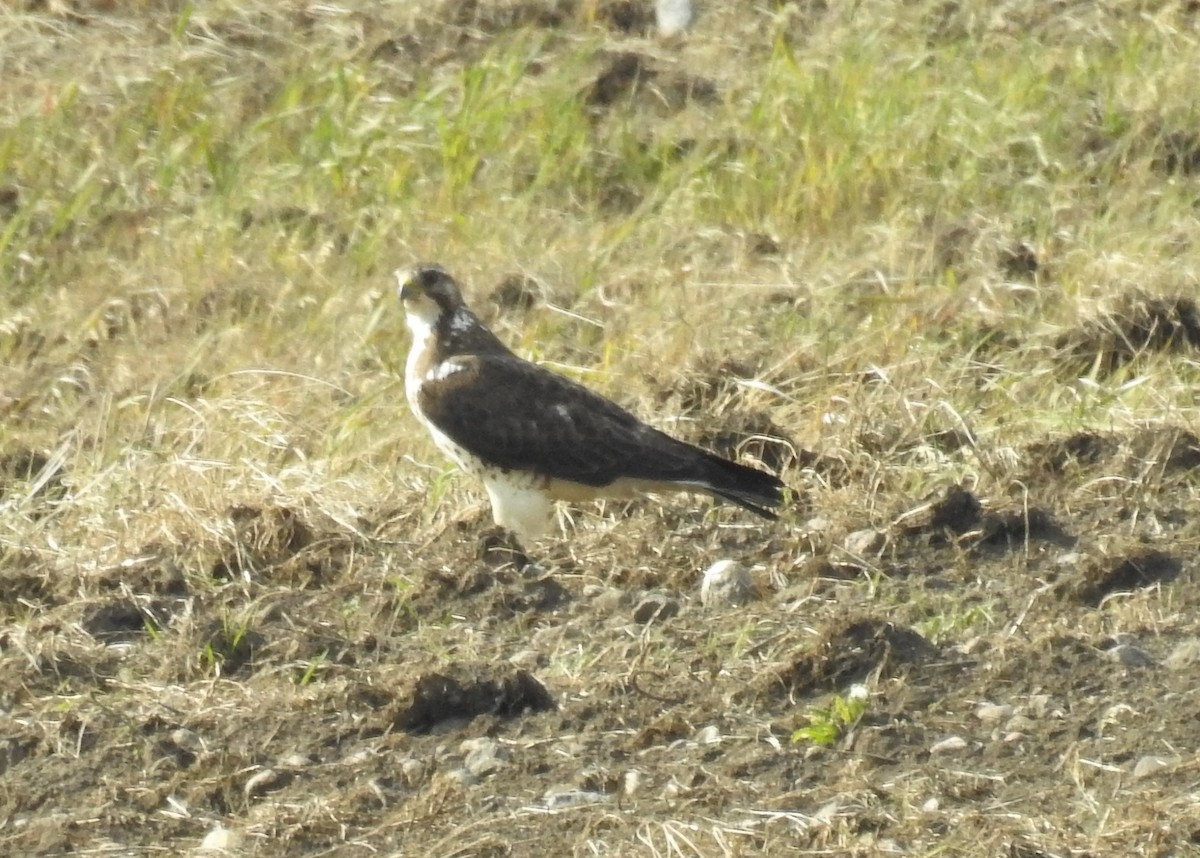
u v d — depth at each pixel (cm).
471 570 1103
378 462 1309
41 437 1377
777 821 845
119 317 1573
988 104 1806
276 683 1001
